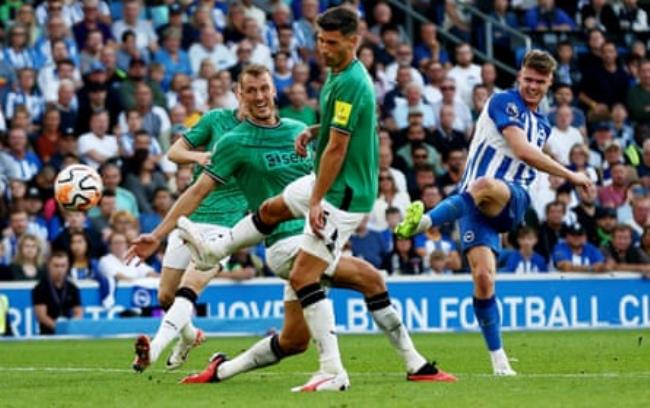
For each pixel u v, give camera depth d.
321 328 23.39
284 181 25.80
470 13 64.06
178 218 25.05
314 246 23.30
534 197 53.94
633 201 54.62
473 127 57.16
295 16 59.97
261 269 48.09
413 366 25.05
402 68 57.12
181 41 56.81
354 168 23.22
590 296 49.56
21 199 48.22
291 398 22.09
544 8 64.44
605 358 33.22
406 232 26.72
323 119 23.19
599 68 61.41
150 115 52.88
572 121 59.28
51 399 22.92
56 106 52.00
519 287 48.75
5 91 52.75
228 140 25.42
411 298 47.97
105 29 56.25
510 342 40.22
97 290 45.75
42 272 46.41
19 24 54.12
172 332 27.61
